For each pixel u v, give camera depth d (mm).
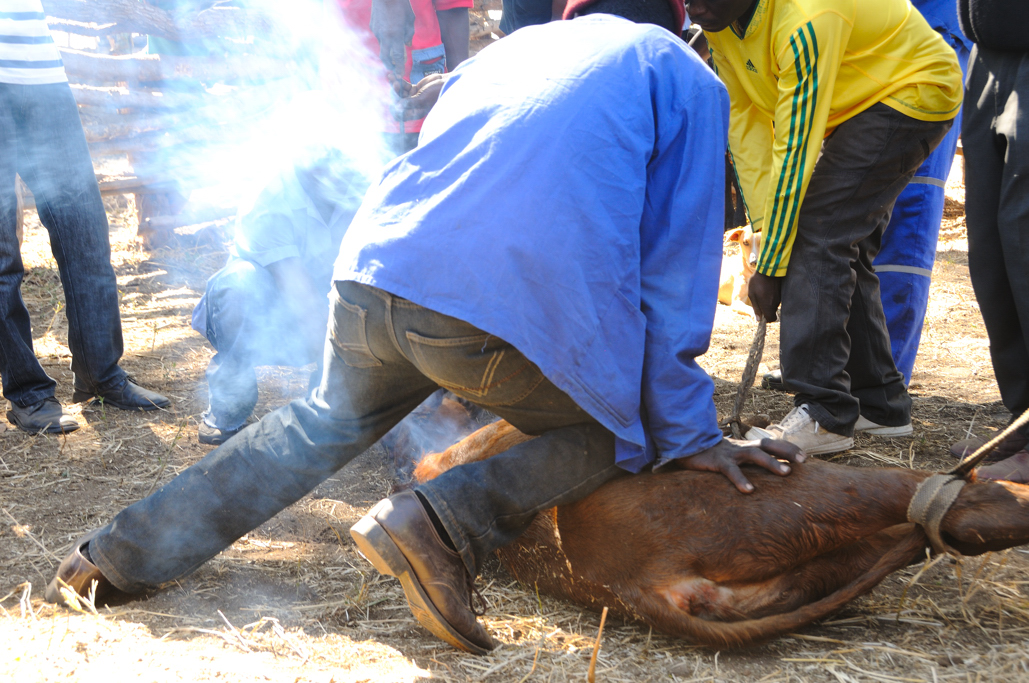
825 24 3111
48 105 3793
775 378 4691
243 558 2834
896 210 4230
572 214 2092
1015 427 2275
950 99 3379
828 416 3641
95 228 4000
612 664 2268
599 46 2242
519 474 2273
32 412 3898
